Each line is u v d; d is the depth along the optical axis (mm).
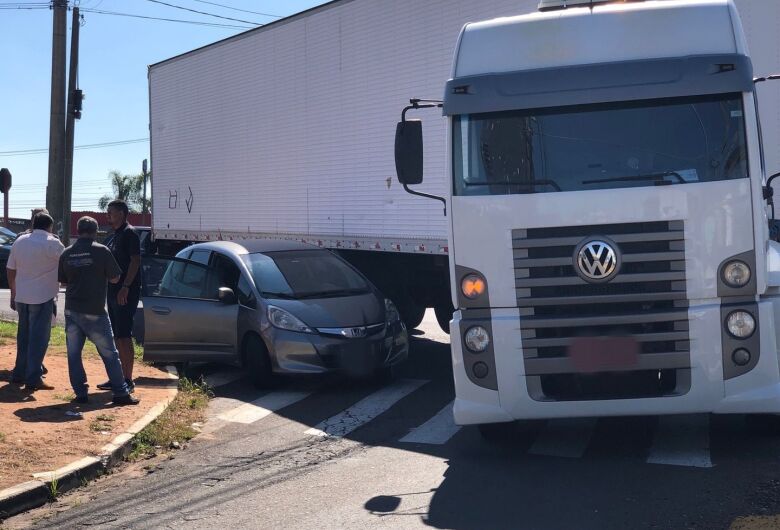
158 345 10398
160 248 18969
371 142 12047
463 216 6148
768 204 7543
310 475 6375
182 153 17469
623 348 5898
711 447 6484
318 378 10094
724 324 5816
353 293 9945
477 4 10219
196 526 5379
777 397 5828
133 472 6656
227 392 9516
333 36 12734
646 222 5848
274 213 14383
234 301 9812
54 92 17797
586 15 6254
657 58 6078
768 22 8211
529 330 6012
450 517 5285
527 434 7176
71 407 8062
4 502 5652
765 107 8242
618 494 5535
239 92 15297
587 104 6082
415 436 7387
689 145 5910
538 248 5980
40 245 8547
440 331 13523
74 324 8164
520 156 6109
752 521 4934
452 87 6309
